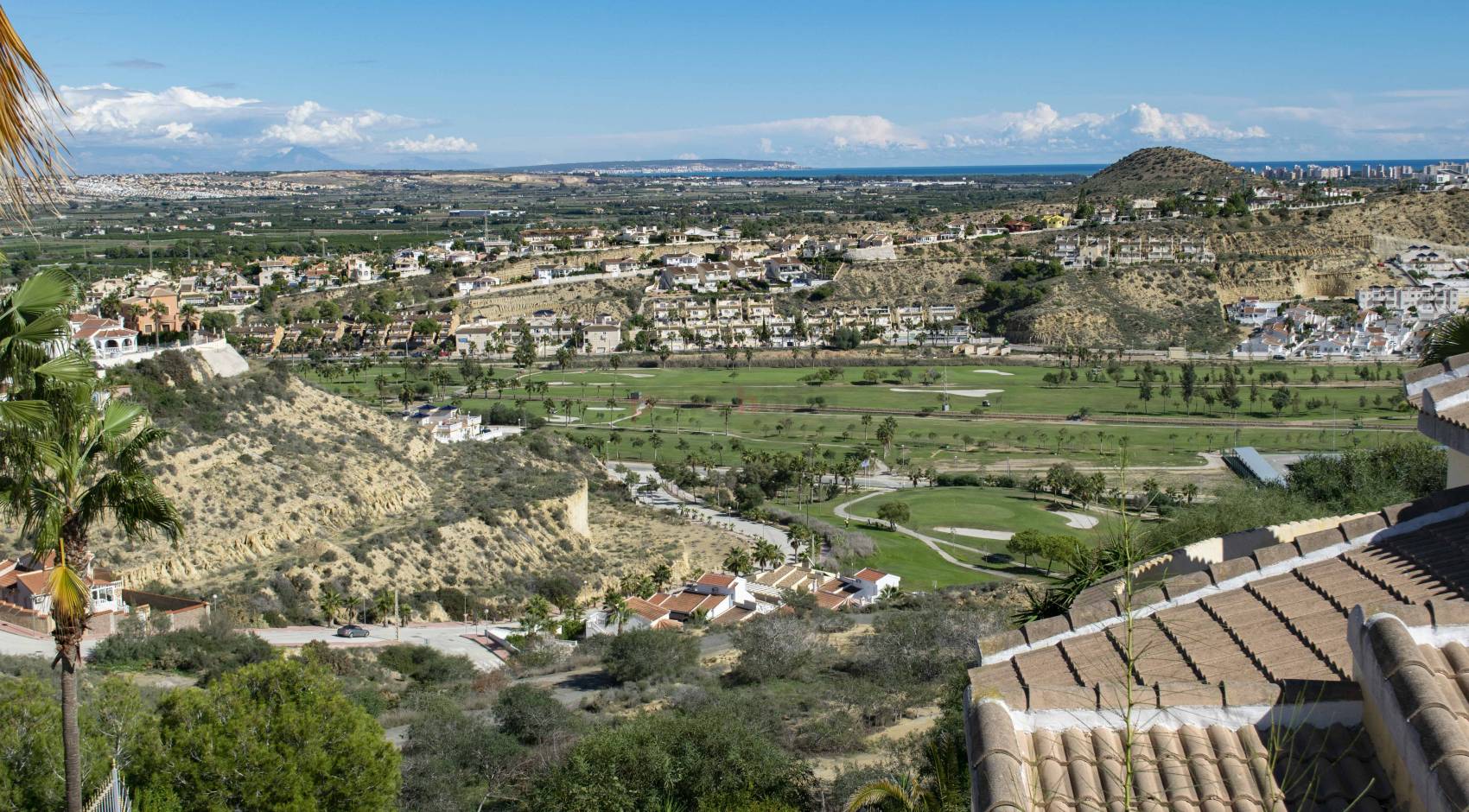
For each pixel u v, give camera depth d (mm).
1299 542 20312
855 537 127438
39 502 25406
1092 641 19156
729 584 99688
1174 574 24781
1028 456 170625
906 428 190625
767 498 152750
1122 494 17406
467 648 81188
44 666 57438
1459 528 19656
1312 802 14320
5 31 10328
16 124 10570
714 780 37062
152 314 166000
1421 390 21375
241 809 34000
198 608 77438
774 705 50000
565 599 98688
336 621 87062
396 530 100812
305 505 99812
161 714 36844
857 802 22469
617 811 35969
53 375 24469
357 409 123312
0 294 28016
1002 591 84875
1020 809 13727
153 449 94875
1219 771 15008
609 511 134125
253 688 37219
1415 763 13188
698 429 191750
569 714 53125
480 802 43406
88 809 30828
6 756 32562
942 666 52781
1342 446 161000
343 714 36344
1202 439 173500
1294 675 16547
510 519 110938
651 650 64812
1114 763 15242
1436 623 15102
